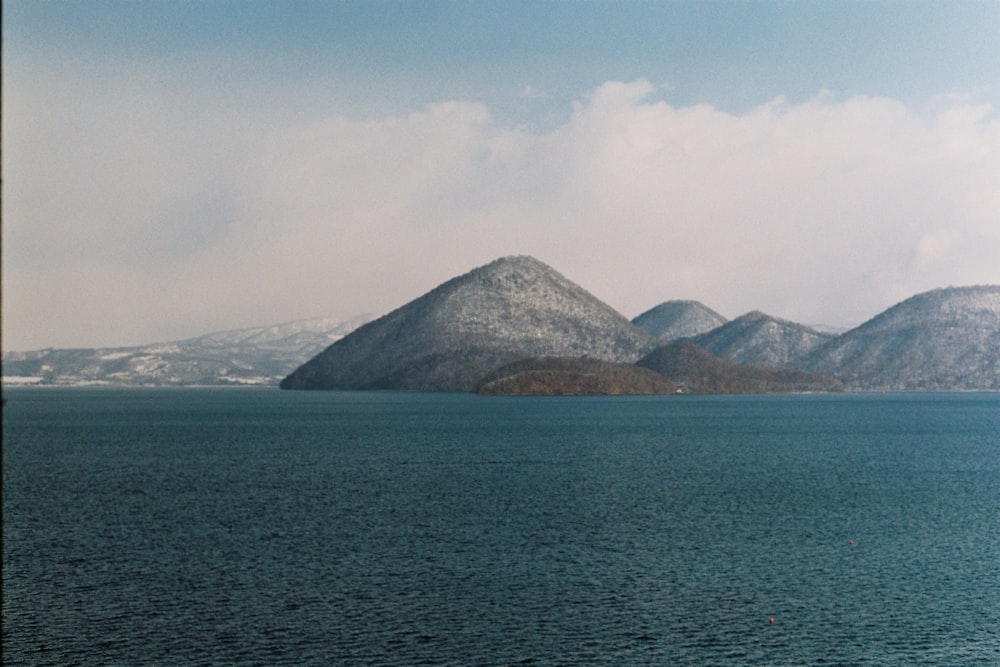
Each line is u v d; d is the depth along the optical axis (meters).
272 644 43.78
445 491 94.38
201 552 62.91
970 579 55.88
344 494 92.12
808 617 48.19
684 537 68.44
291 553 62.62
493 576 56.19
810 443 163.12
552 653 42.69
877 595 52.28
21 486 99.25
